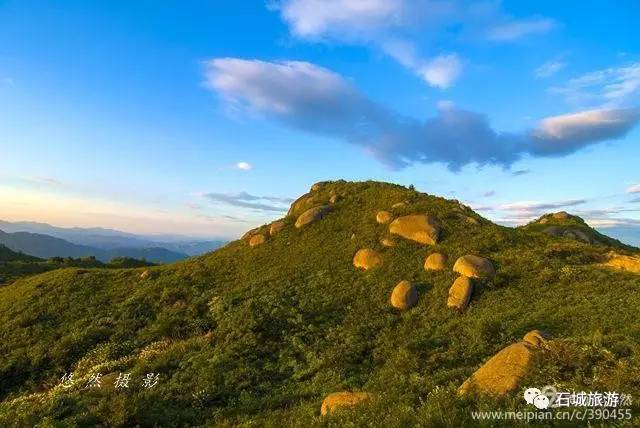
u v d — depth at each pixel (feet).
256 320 91.30
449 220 131.23
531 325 68.90
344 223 148.05
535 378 36.68
